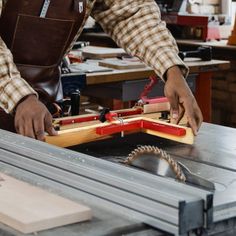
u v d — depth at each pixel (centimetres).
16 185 122
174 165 135
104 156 165
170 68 189
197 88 371
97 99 373
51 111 204
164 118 192
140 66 334
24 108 156
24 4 194
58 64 209
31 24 197
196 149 172
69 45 208
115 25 204
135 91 330
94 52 369
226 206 115
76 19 201
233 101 459
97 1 204
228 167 154
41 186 124
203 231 108
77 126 174
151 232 106
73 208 109
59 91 213
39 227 103
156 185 111
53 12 198
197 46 450
